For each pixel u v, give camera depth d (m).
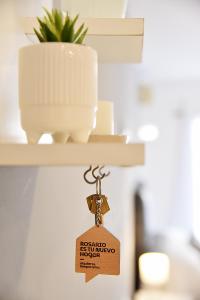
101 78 1.40
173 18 1.84
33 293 0.70
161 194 3.46
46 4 0.80
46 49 0.46
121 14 0.68
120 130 2.05
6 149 0.44
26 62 0.46
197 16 1.80
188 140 3.43
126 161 0.44
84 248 0.62
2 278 0.58
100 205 0.64
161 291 2.50
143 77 3.34
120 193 1.84
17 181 0.63
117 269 0.61
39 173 0.72
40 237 0.73
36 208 0.71
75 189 0.94
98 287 1.19
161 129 3.50
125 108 2.37
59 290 0.83
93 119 0.49
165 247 2.86
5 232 0.59
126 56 0.80
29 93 0.46
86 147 0.44
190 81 3.46
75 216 0.94
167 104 3.50
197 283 2.50
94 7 0.68
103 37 0.64
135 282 2.59
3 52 0.54
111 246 0.62
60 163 0.44
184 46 2.38
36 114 0.46
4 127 0.54
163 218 3.45
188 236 3.16
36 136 0.48
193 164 3.41
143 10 1.73
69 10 0.68
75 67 0.46
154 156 3.48
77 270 0.62
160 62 2.81
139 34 0.62
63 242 0.86
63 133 0.48
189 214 3.39
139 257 2.64
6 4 0.56
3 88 0.54
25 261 0.67
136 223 2.74
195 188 3.39
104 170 1.24
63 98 0.46
